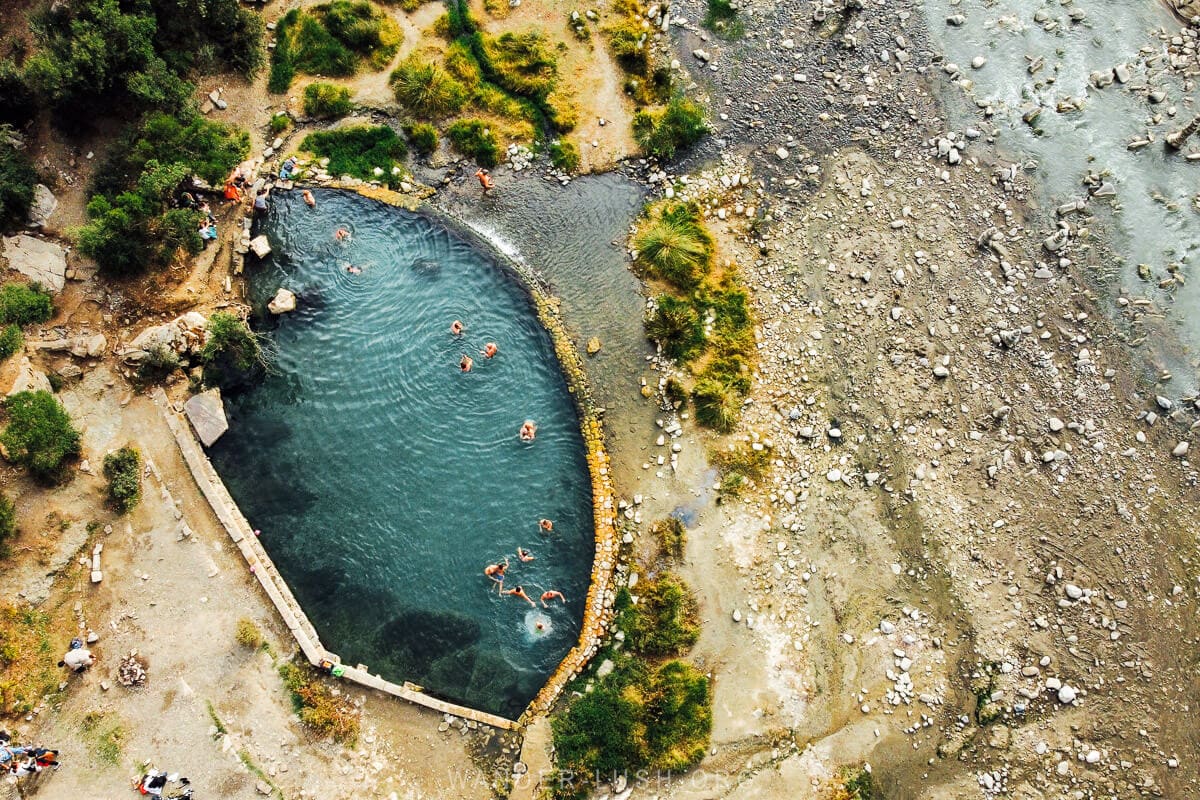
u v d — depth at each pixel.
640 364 23.89
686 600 21.95
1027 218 24.61
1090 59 25.66
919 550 22.56
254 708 20.94
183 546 21.77
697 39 26.33
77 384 22.20
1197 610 21.98
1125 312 23.80
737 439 23.20
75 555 21.20
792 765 21.27
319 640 22.11
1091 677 21.70
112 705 20.53
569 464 23.41
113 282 22.81
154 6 23.45
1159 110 25.08
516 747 21.39
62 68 21.84
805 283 24.36
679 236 24.22
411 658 22.30
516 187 25.17
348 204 24.86
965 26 26.14
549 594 22.53
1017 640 22.00
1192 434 22.97
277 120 24.66
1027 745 21.41
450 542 23.06
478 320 24.41
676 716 21.08
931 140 25.28
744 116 25.69
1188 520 22.52
